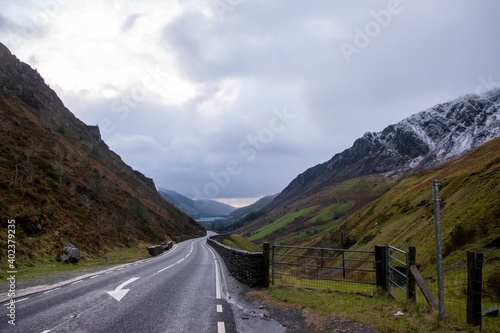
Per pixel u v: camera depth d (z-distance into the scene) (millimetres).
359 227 83125
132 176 92250
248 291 9758
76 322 6043
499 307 8281
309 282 13461
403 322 5805
